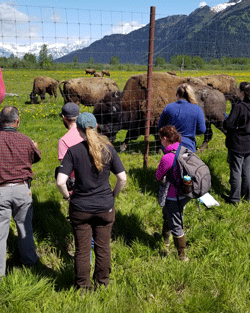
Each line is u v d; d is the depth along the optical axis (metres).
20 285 2.27
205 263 2.61
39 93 14.27
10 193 2.34
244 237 3.04
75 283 2.32
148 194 4.09
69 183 2.46
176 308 2.09
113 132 6.09
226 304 2.15
